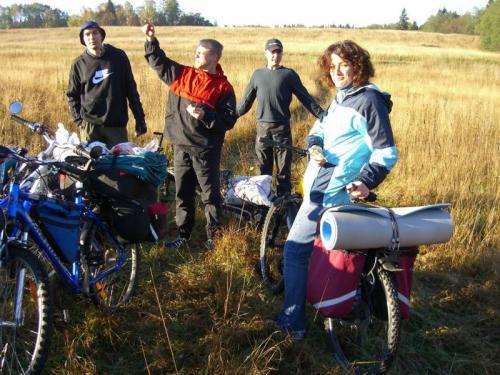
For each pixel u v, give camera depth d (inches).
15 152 112.1
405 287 114.6
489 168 279.6
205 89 169.0
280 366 122.3
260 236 191.8
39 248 116.7
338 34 3011.8
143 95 414.9
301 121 406.3
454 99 538.0
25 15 6082.7
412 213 112.1
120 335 128.5
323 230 110.3
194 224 200.4
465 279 169.3
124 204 124.7
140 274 159.8
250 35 2706.7
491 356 132.2
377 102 112.3
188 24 5118.1
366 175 109.9
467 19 4569.4
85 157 124.3
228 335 127.6
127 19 4803.2
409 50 1927.9
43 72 589.0
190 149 173.6
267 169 243.1
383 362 113.7
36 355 101.6
